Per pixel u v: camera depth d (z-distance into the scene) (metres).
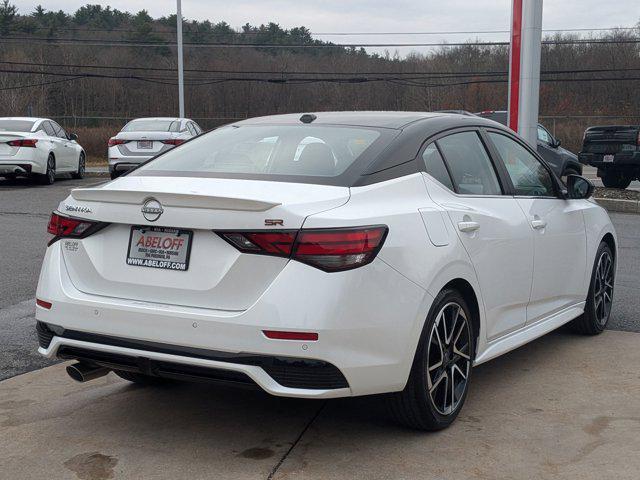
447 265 4.00
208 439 4.01
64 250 4.03
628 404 4.55
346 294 3.49
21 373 5.11
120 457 3.79
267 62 67.56
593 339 6.00
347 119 4.66
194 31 69.50
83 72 71.62
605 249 6.12
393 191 3.95
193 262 3.67
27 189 17.06
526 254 4.84
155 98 71.50
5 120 18.31
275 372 3.47
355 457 3.79
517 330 4.93
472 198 4.50
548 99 69.81
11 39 63.28
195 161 4.36
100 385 4.88
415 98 67.81
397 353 3.70
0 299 7.09
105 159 50.59
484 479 3.57
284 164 4.11
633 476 3.60
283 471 3.63
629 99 68.25
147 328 3.66
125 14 84.38
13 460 3.76
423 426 4.05
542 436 4.07
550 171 5.57
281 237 3.49
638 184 22.36
